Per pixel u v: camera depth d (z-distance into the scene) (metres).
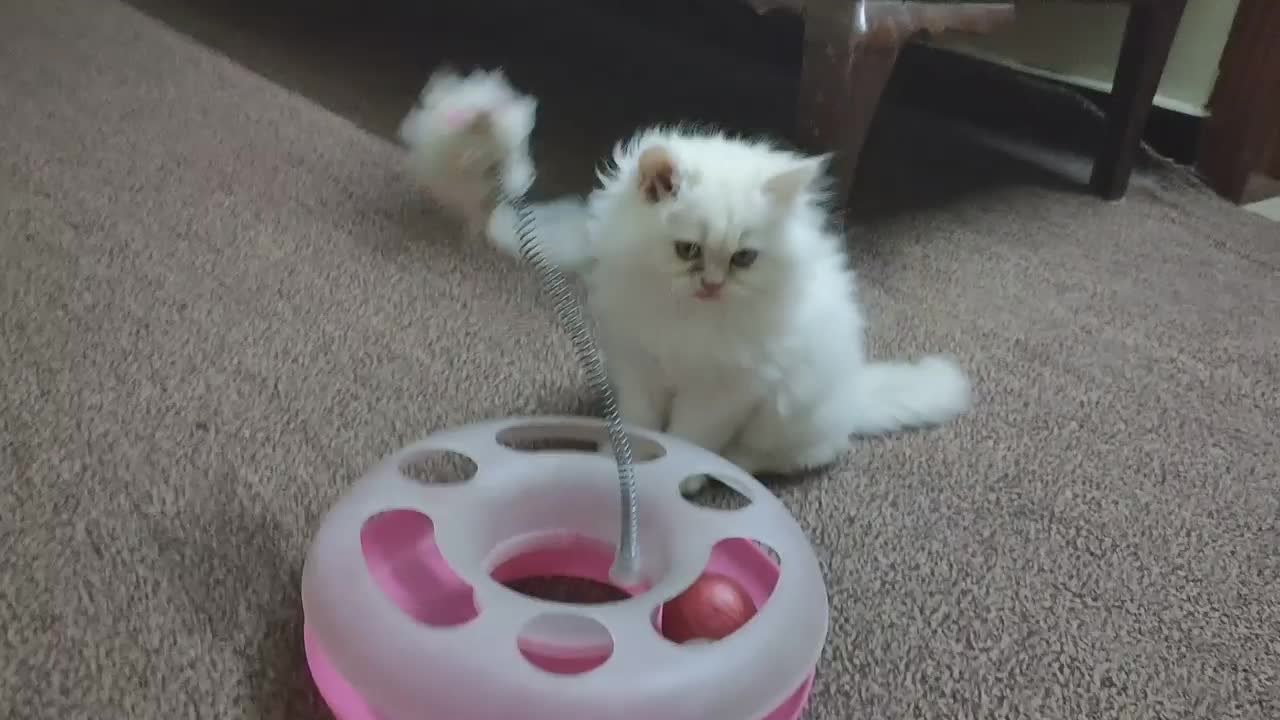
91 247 1.36
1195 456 1.19
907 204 1.89
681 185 0.95
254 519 0.92
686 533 0.82
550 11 2.89
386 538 0.82
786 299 0.98
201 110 1.87
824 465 1.12
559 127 2.02
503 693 0.64
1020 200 1.95
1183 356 1.42
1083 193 2.02
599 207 1.05
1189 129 2.13
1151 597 0.96
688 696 0.65
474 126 0.80
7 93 1.83
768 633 0.71
